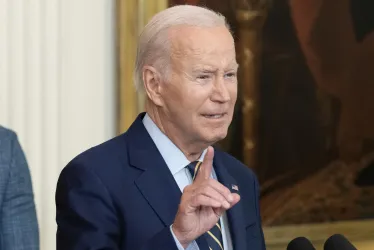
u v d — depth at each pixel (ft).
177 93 22.84
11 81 38.99
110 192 22.61
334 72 46.03
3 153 24.11
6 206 23.79
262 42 44.16
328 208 46.37
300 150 45.60
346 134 46.57
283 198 45.29
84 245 21.71
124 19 40.11
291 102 45.16
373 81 46.93
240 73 43.75
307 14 45.11
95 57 40.81
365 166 47.24
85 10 40.52
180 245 21.03
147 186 23.02
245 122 44.14
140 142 23.97
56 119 39.91
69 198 22.53
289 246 21.58
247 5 43.65
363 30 46.55
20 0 39.06
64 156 40.32
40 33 39.52
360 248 47.11
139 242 22.26
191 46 22.58
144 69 23.68
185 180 23.97
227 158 26.73
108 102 41.14
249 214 25.64
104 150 23.63
